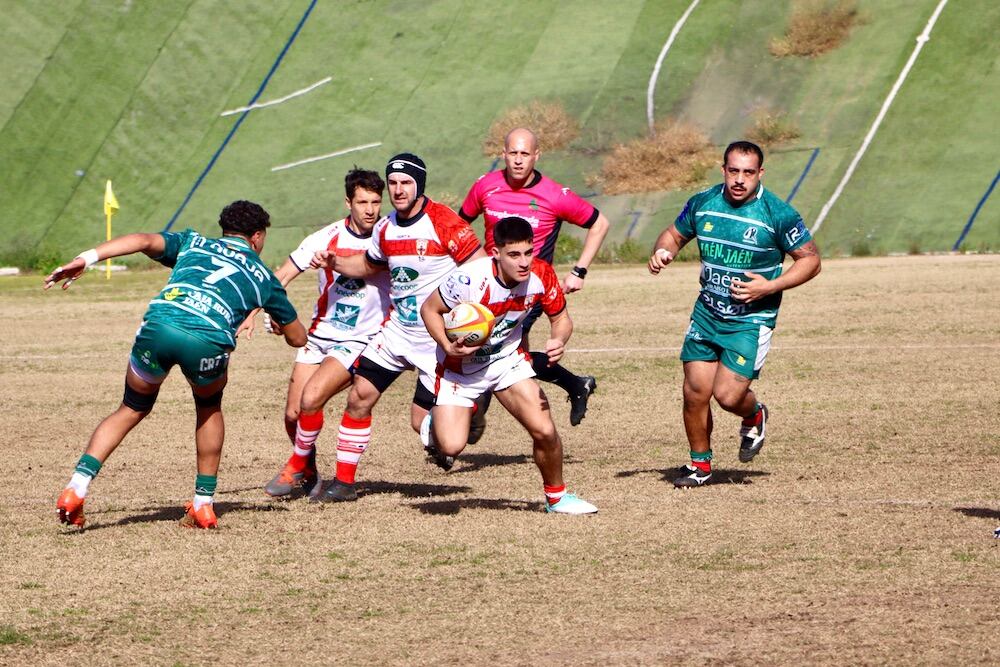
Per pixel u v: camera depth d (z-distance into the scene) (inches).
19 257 5418.3
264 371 2210.9
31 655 721.0
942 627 735.1
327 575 896.3
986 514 1043.9
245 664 702.5
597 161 5625.0
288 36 6658.5
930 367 1962.4
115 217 5841.5
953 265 3848.4
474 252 1154.7
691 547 955.3
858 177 5211.6
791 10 6181.1
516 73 6210.6
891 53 5812.0
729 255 1203.9
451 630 758.5
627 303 3102.9
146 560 942.4
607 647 717.3
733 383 1196.5
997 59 5669.3
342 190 5733.3
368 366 1169.4
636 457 1400.1
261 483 1290.6
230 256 1035.9
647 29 6284.5
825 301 2967.5
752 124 5634.8
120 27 6707.7
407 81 6299.2
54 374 2198.6
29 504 1165.7
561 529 1032.2
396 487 1262.3
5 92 6382.9
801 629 740.0
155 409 1844.2
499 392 1078.4
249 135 6181.1
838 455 1353.3
